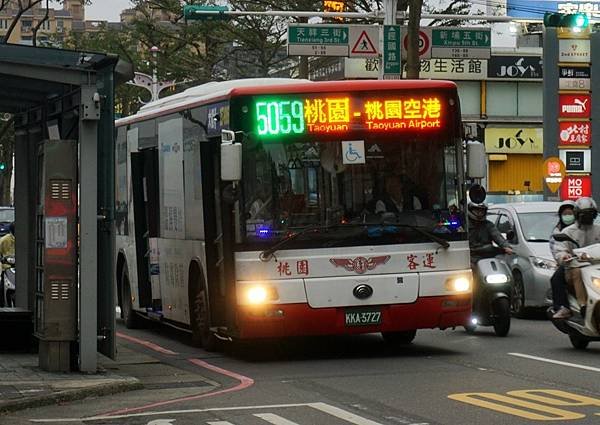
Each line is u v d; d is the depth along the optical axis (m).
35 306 18.38
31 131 21.64
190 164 20.84
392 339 21.36
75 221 17.03
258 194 18.23
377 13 39.88
